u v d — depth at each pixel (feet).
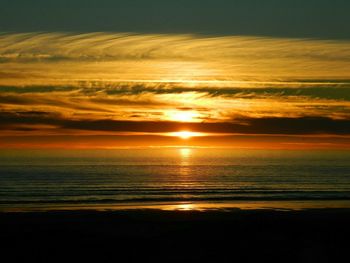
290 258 72.02
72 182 224.33
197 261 70.18
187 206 134.21
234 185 211.61
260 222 96.68
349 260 71.51
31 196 161.99
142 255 72.54
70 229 88.79
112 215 106.83
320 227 91.97
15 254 72.38
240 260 70.79
